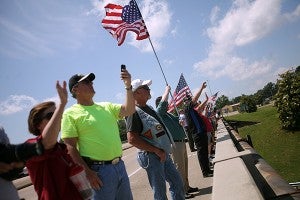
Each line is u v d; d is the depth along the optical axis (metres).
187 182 7.05
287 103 31.48
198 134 8.67
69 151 3.60
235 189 3.09
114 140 3.83
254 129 39.94
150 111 5.23
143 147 4.75
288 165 21.88
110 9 6.95
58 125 2.63
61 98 2.67
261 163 5.18
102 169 3.66
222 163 4.45
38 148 2.54
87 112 3.81
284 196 3.58
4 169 2.53
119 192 3.83
